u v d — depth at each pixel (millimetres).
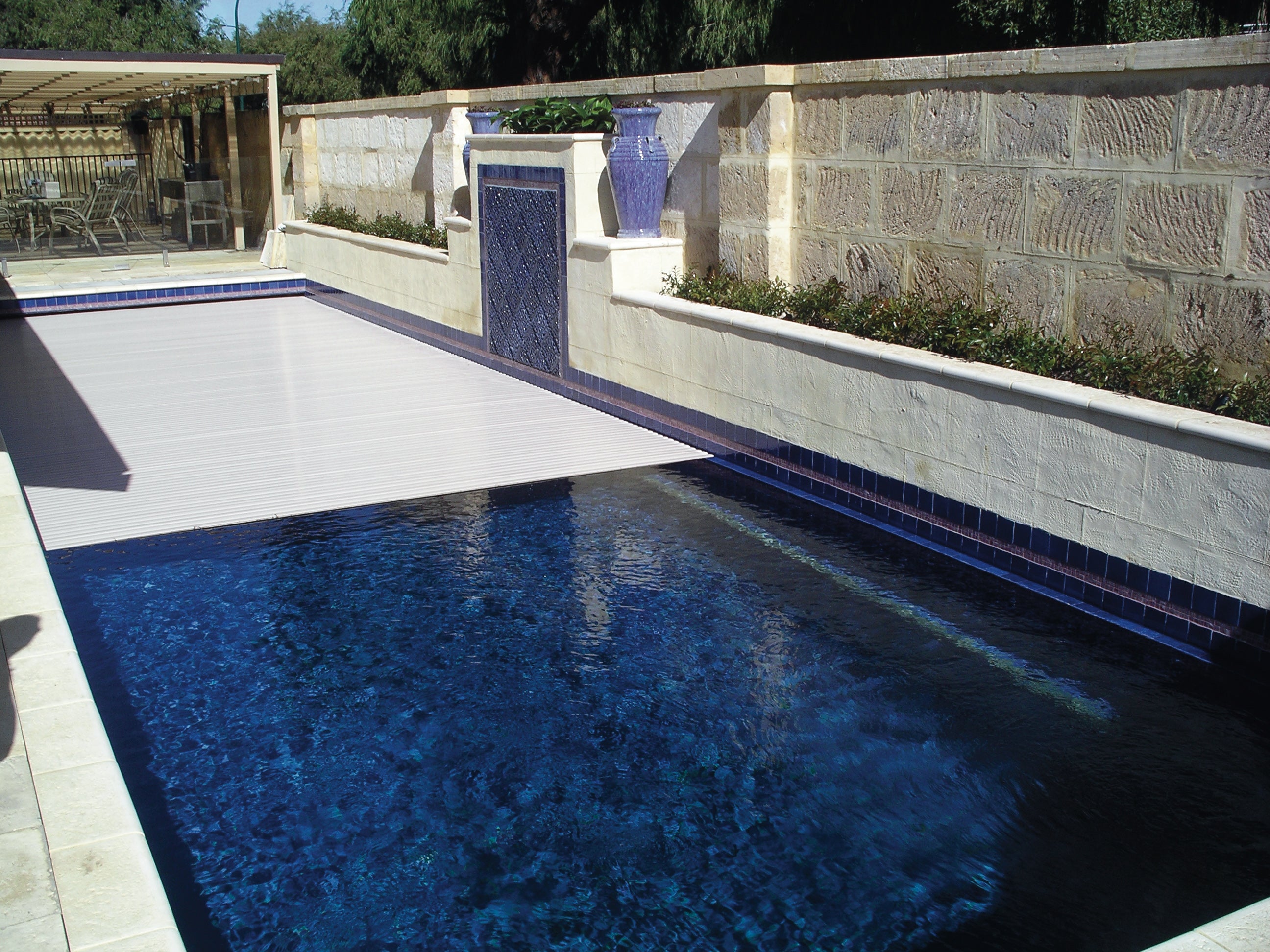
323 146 13633
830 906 2721
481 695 3791
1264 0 10875
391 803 3184
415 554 5035
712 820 3084
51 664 3510
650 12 14312
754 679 3900
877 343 5543
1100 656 4066
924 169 5809
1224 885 2768
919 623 4359
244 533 5266
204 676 3941
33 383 8414
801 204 6680
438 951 2598
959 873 2840
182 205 16156
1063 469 4527
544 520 5492
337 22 30281
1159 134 4641
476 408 7664
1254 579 3854
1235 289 4434
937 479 5160
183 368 8930
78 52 12820
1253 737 3502
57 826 2680
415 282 10219
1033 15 11500
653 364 7062
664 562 4973
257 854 2961
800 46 13500
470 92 10055
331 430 7023
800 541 5246
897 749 3436
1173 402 4316
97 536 5227
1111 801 3152
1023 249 5332
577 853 2951
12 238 16188
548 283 8055
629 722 3609
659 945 2600
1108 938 2582
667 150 7477
